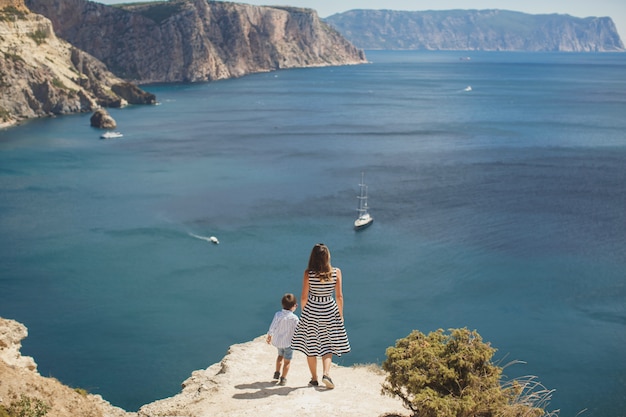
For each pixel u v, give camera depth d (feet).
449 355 35.94
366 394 41.70
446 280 198.49
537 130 512.22
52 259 214.07
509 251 223.71
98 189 308.60
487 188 314.14
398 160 385.91
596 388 139.33
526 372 145.79
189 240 234.38
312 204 283.18
